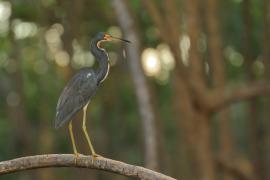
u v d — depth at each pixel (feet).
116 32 115.24
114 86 124.47
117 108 127.03
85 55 115.75
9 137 130.21
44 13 106.63
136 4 107.14
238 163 82.74
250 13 93.15
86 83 32.96
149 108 70.49
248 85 76.38
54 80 128.16
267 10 89.86
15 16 107.76
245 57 93.76
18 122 113.70
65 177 132.67
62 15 106.32
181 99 76.84
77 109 32.58
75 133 97.66
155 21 73.67
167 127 136.67
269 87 75.77
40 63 131.54
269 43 89.25
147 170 29.81
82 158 30.12
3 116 138.92
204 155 76.48
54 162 30.12
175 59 74.43
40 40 124.06
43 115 126.93
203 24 88.28
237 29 106.22
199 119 76.43
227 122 86.69
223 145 86.12
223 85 82.43
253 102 92.53
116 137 132.67
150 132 69.56
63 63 119.55
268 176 96.12
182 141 88.22
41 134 127.13
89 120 122.52
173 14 74.79
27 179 122.42
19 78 113.29
